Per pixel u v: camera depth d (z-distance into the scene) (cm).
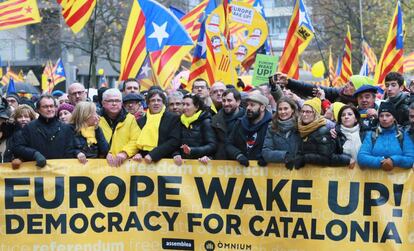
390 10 3406
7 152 738
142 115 801
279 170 703
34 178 710
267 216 709
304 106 680
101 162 718
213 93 826
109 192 720
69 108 829
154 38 996
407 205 684
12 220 711
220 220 716
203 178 717
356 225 693
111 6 3259
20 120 751
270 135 697
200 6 1324
